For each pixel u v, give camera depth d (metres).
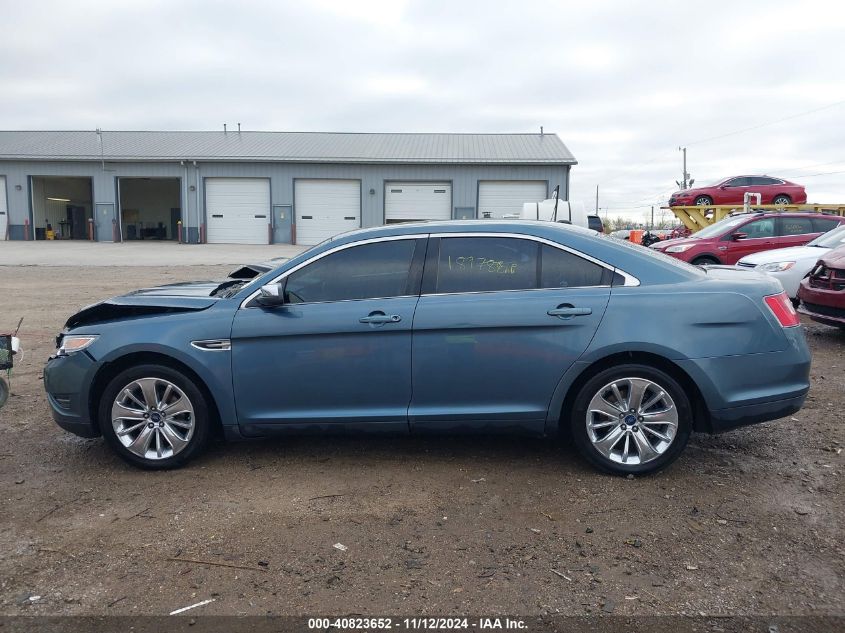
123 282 17.16
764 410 4.17
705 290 4.19
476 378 4.24
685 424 4.17
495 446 4.91
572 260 4.31
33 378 7.04
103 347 4.41
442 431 4.34
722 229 13.80
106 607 2.97
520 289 4.28
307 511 3.88
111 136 39.50
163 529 3.68
